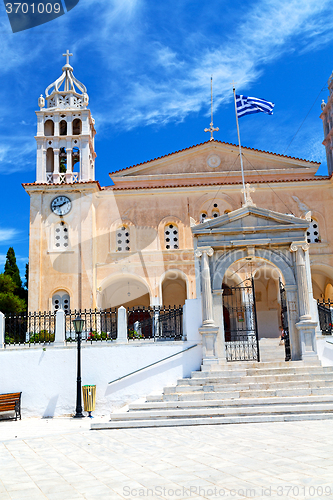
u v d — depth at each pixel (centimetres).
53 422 1501
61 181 3322
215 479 739
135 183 3484
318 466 779
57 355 1684
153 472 800
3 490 739
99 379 1662
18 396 1617
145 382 1630
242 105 2570
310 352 1634
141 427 1252
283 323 1805
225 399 1373
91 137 3600
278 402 1327
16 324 1788
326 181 3253
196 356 1653
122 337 1720
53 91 3503
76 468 855
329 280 3378
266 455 868
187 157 3522
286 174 3456
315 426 1136
